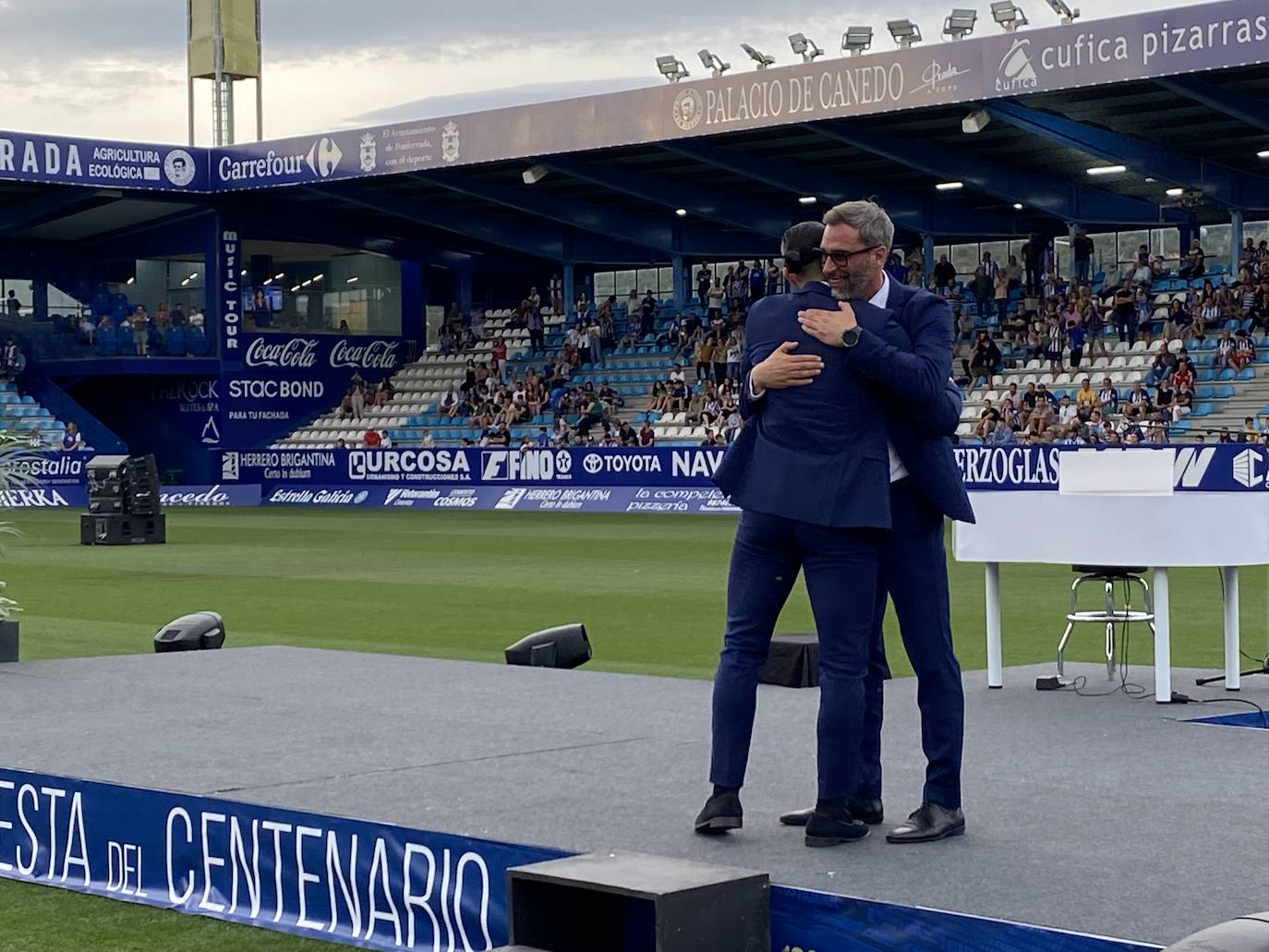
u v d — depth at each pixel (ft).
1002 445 97.25
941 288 122.72
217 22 146.72
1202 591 53.01
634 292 141.08
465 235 136.56
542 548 76.33
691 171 118.42
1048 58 87.51
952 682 16.14
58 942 16.72
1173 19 83.25
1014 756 20.45
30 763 20.49
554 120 109.70
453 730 23.08
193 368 137.39
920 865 14.76
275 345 140.77
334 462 130.41
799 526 15.76
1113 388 105.81
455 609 49.49
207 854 18.04
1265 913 11.30
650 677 29.09
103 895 18.72
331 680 28.78
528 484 119.03
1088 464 25.94
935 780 16.05
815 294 16.08
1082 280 115.24
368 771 19.76
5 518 109.91
